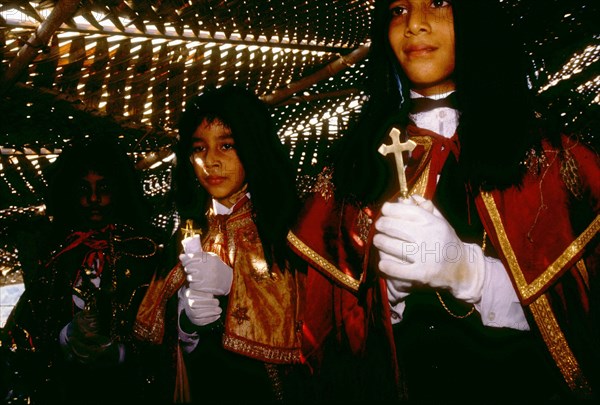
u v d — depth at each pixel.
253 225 2.83
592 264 1.86
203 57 5.02
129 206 3.59
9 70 4.07
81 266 3.33
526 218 1.87
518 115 1.93
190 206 3.02
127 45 4.41
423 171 2.01
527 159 1.90
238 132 2.84
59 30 3.94
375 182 2.06
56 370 3.19
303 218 2.18
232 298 2.69
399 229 1.78
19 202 6.82
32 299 3.33
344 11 5.21
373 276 2.01
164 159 6.54
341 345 2.06
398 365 1.91
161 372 2.96
